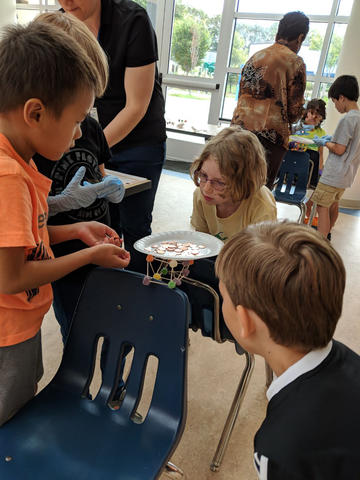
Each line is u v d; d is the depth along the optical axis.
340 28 4.31
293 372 0.60
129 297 0.90
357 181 4.17
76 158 1.04
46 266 0.75
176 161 5.65
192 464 1.25
